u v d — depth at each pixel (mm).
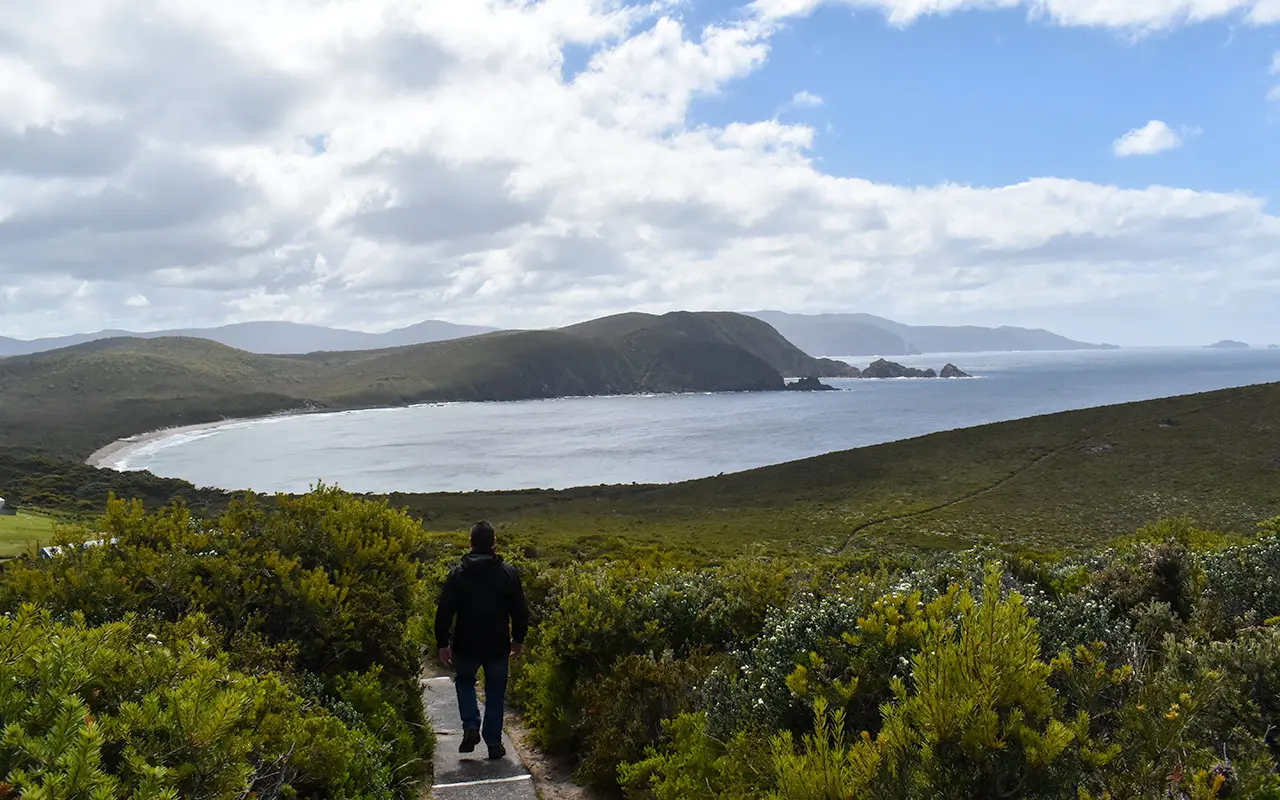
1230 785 2904
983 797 2629
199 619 4621
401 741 5531
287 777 3766
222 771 2793
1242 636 4352
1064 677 3758
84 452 188375
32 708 2504
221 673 3609
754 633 7723
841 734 3170
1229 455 64062
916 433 176375
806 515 66312
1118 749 2799
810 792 2848
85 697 3008
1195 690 3227
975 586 6270
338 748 4227
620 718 6297
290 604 5812
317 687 5391
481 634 6328
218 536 6516
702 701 5750
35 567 5445
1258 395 76375
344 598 6086
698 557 40469
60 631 3115
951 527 56656
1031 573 8812
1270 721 3592
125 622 3867
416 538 7266
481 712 8273
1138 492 59875
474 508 82000
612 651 7312
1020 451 75375
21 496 88812
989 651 2852
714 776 4711
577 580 8984
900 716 2938
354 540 6730
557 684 7273
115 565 5484
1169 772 2896
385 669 6426
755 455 147500
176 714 2807
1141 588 7434
